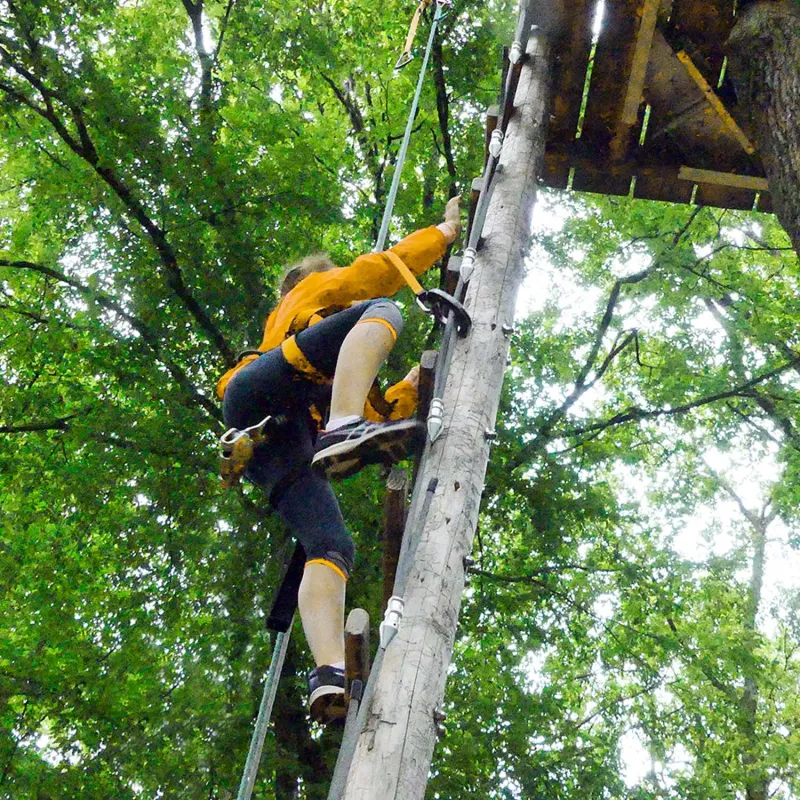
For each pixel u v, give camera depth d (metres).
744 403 12.41
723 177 5.72
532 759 8.95
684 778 10.15
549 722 9.70
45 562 9.73
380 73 12.31
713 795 10.03
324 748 8.77
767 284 13.05
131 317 10.15
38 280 11.20
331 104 13.41
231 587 9.05
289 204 10.19
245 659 8.71
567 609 10.69
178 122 10.51
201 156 9.97
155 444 9.46
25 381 10.70
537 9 5.22
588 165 5.84
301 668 9.08
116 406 9.84
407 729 2.24
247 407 3.11
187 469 9.54
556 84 5.54
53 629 9.15
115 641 9.52
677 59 5.40
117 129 9.71
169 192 10.02
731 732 10.85
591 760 9.27
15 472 10.18
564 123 5.75
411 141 11.97
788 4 4.84
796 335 11.77
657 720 10.38
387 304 3.09
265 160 10.54
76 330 10.37
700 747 10.85
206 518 9.53
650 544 11.30
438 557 2.62
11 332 10.57
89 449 9.56
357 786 2.14
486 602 9.88
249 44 11.49
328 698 2.69
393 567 2.82
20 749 8.73
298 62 11.60
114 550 9.87
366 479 9.21
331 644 2.81
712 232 12.37
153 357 9.97
